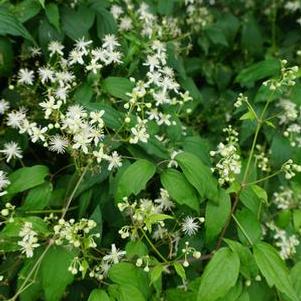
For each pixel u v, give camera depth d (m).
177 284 0.39
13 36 0.44
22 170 0.37
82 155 0.36
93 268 0.35
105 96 0.41
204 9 0.58
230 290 0.33
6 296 0.37
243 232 0.36
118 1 0.47
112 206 0.38
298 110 0.50
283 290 0.32
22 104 0.43
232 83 0.59
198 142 0.41
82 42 0.41
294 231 0.46
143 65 0.45
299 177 0.46
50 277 0.33
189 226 0.37
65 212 0.36
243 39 0.61
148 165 0.35
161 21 0.52
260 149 0.48
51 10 0.41
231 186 0.36
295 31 0.63
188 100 0.46
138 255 0.34
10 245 0.34
